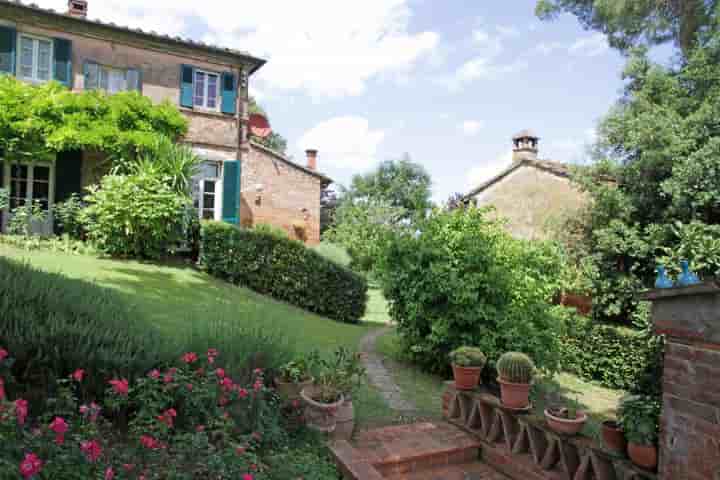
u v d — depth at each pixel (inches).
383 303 679.7
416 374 295.0
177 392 145.7
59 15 523.2
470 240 296.7
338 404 178.1
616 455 139.7
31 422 125.9
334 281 477.1
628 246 410.9
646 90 447.5
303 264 473.4
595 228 450.6
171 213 461.4
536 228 673.6
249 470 126.3
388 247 321.4
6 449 91.7
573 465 158.2
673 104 434.6
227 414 146.8
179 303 323.9
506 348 279.4
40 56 534.6
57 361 139.6
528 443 177.9
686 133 393.4
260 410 159.2
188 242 493.0
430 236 309.4
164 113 553.3
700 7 486.0
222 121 634.2
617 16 536.1
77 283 204.4
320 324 407.5
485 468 182.2
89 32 550.3
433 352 293.1
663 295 124.1
